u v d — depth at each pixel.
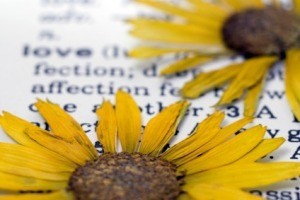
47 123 0.12
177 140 0.12
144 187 0.10
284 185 0.11
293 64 0.13
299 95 0.13
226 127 0.11
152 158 0.11
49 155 0.11
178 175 0.11
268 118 0.12
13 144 0.11
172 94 0.13
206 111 0.12
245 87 0.13
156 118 0.12
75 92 0.13
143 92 0.13
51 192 0.11
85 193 0.10
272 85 0.13
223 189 0.10
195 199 0.10
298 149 0.12
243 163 0.11
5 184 0.10
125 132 0.12
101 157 0.11
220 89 0.13
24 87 0.13
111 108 0.12
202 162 0.11
